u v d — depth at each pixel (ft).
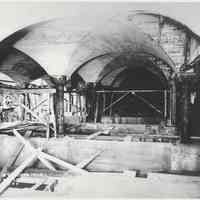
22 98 32.50
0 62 23.91
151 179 16.03
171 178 15.85
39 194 14.40
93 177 16.83
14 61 24.40
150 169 18.88
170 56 17.35
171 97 25.16
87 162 19.62
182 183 15.05
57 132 23.04
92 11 14.47
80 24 16.93
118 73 35.81
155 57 24.77
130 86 41.63
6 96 33.76
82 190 14.80
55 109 22.94
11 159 20.80
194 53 16.44
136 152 19.42
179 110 23.52
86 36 19.17
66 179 16.85
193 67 17.33
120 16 15.38
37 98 41.14
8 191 15.10
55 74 22.82
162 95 41.32
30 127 25.98
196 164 17.47
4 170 19.54
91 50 22.68
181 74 17.71
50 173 18.28
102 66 30.40
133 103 41.83
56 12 14.79
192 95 18.15
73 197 13.61
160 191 14.10
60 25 16.81
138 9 13.91
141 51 23.91
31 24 15.67
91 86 32.76
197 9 13.16
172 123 24.52
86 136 22.06
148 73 40.63
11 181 17.06
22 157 21.17
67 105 39.78
